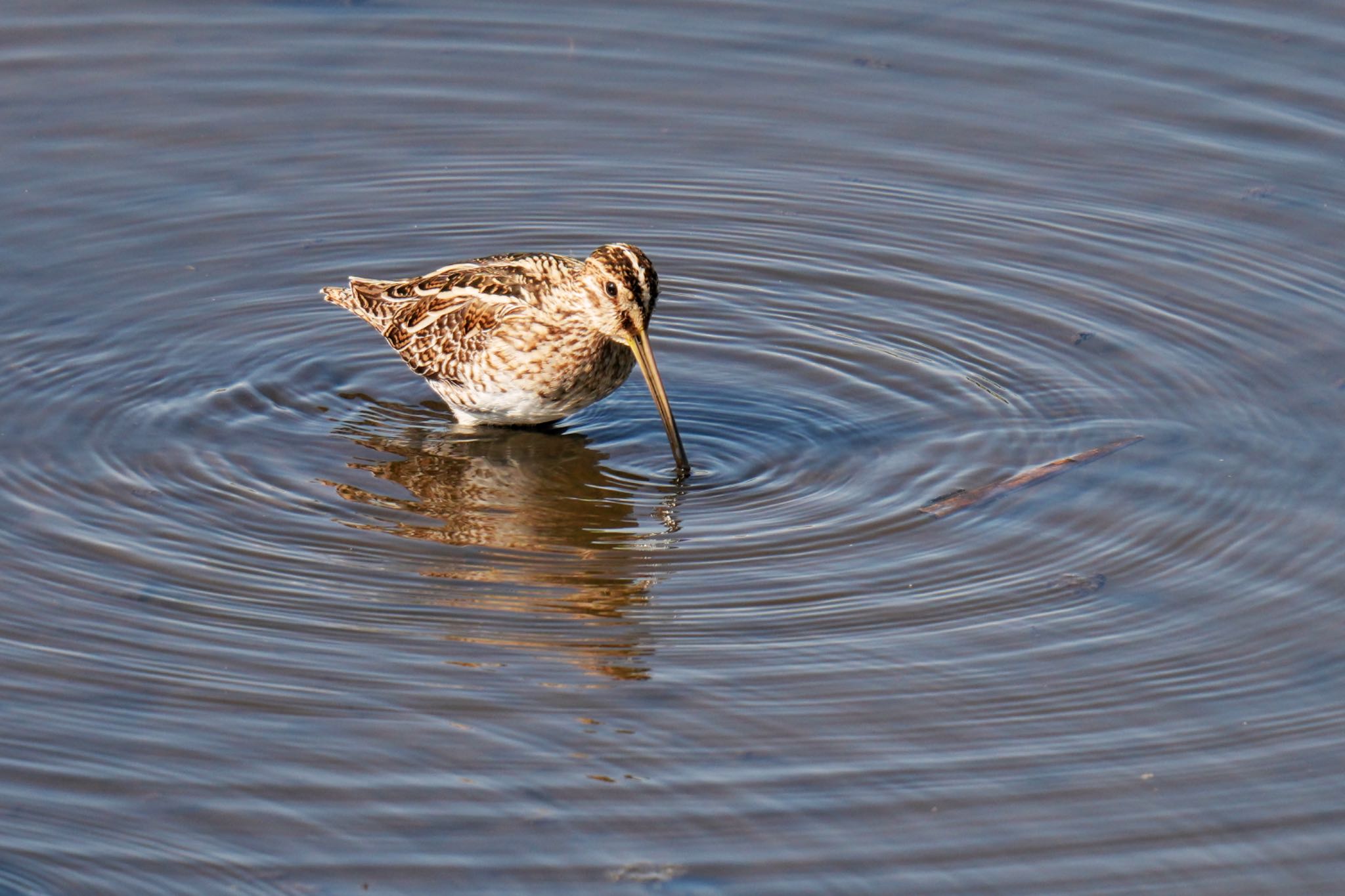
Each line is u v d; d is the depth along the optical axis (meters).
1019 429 14.77
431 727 10.85
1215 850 9.87
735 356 16.22
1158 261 17.36
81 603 12.12
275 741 10.67
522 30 21.12
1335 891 9.55
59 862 9.55
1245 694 11.31
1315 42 20.36
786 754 10.64
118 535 13.03
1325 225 17.64
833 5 21.50
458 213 18.30
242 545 12.98
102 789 10.17
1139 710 11.12
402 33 21.03
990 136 19.27
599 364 14.90
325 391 15.58
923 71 20.27
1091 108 19.56
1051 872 9.67
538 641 11.83
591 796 10.22
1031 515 13.41
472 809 10.09
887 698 11.21
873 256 17.70
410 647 11.72
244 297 16.86
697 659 11.62
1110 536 13.12
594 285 14.35
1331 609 12.19
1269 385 15.29
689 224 18.23
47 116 19.25
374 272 17.38
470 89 20.11
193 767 10.41
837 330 16.58
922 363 15.97
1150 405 15.07
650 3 21.66
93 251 17.25
